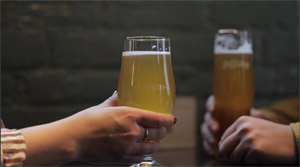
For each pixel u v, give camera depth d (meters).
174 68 1.95
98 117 0.75
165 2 1.93
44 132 0.76
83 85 1.85
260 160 0.99
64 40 1.84
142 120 0.75
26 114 1.81
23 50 1.80
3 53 1.79
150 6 1.92
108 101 0.84
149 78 0.79
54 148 0.74
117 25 1.89
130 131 0.73
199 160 1.14
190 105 1.96
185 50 1.96
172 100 0.82
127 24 1.89
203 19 1.97
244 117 1.04
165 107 0.81
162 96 0.79
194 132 1.94
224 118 1.12
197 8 1.96
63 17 1.84
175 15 1.94
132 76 0.79
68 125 0.76
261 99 2.05
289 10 2.07
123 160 0.77
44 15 1.82
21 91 1.81
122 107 0.75
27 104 1.82
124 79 0.80
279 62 2.06
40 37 1.82
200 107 1.97
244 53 1.09
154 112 0.76
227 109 1.11
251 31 2.03
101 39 1.87
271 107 1.51
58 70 1.84
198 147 1.93
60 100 1.84
